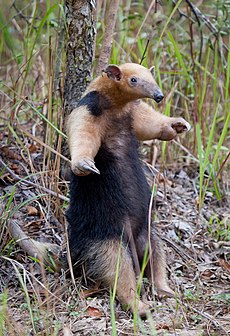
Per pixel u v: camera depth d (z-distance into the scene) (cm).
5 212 734
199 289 689
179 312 635
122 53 998
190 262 742
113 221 655
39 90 1000
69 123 640
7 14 1193
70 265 667
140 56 988
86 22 758
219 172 851
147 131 677
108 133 655
